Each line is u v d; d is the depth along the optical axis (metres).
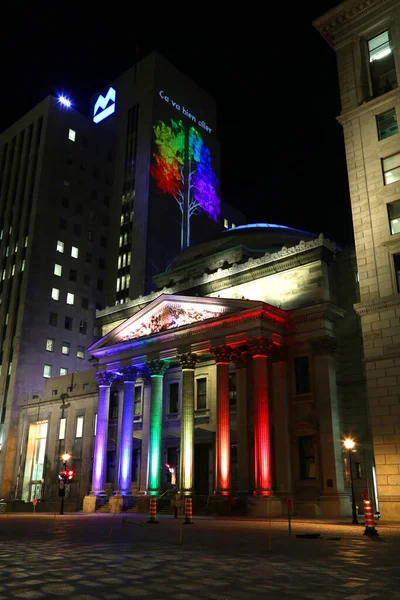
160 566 14.19
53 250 95.94
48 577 12.48
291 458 43.44
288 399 44.66
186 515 31.31
